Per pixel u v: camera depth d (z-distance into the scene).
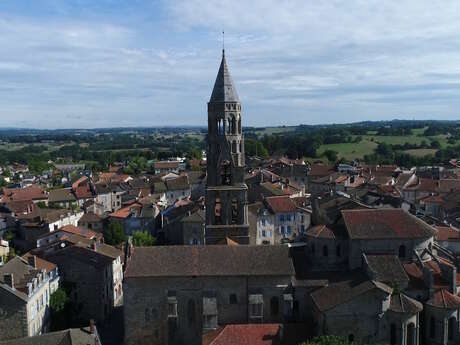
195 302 77.62
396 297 72.12
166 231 166.62
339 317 70.25
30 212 176.25
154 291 77.44
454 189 185.62
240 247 81.06
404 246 79.75
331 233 81.19
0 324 78.81
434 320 73.19
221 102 88.06
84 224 175.75
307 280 78.25
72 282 97.88
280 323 76.75
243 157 91.50
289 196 172.88
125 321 77.75
